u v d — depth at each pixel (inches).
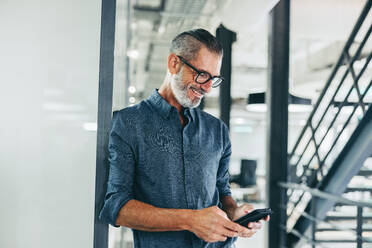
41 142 39.1
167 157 36.8
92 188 39.6
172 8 174.6
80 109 39.5
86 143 39.5
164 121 37.5
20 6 39.0
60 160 39.3
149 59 316.8
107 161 39.5
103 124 39.6
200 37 35.7
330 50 218.4
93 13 39.9
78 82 39.5
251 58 301.1
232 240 40.9
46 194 39.2
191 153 37.8
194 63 35.5
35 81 39.1
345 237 143.9
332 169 104.9
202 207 37.7
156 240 36.9
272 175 123.7
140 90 513.3
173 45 37.4
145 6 178.2
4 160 38.9
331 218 137.6
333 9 154.0
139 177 36.9
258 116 421.1
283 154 124.1
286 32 123.2
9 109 38.9
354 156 96.3
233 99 375.9
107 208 34.2
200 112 41.4
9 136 38.9
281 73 123.6
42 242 39.1
